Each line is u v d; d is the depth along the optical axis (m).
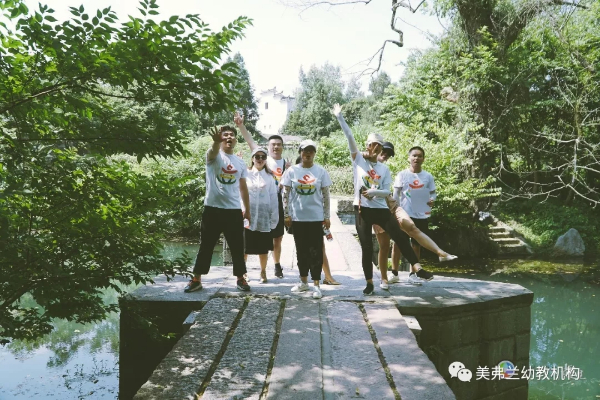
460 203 15.56
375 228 5.36
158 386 3.05
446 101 18.27
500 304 5.12
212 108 3.42
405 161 14.25
